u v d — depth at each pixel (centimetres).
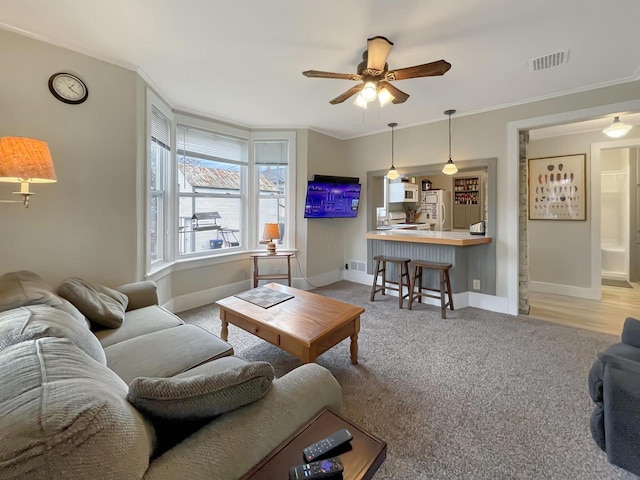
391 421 178
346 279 534
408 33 218
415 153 441
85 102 247
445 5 189
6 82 215
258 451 85
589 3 187
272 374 99
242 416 91
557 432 168
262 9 193
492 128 371
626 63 262
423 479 139
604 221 560
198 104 360
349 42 230
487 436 166
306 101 351
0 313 128
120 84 265
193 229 393
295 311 240
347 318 227
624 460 129
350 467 79
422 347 273
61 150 238
